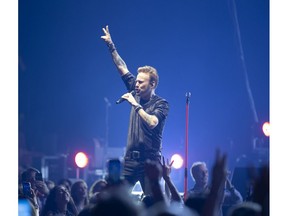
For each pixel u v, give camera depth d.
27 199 11.06
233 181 14.06
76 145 30.47
